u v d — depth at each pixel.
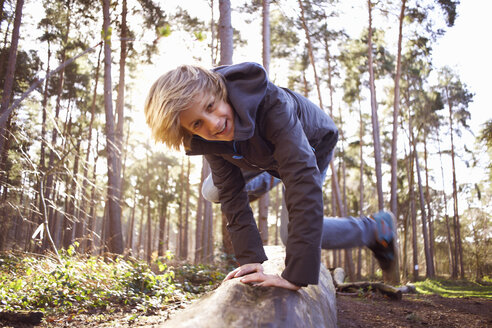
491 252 33.62
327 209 30.88
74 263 3.77
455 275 28.38
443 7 14.09
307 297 1.57
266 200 10.55
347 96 24.06
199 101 1.31
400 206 25.44
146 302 3.18
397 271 2.39
